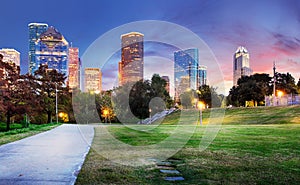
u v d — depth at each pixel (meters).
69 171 5.26
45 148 8.58
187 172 5.27
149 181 4.64
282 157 6.86
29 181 4.52
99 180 4.63
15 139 11.41
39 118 39.59
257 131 14.20
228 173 5.21
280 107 33.47
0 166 5.68
